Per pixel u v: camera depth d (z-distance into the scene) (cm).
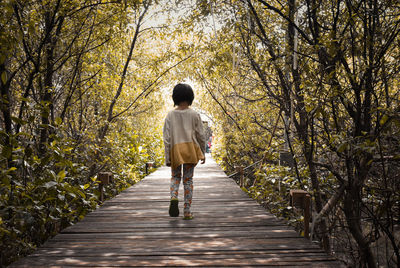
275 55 470
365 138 349
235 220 422
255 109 788
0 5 284
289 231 371
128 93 898
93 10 539
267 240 338
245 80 658
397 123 320
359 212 396
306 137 444
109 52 728
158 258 289
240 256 293
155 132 1472
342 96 355
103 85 689
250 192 653
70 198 428
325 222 429
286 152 608
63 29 528
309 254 297
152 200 571
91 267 270
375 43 357
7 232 301
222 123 1073
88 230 378
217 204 528
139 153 995
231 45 546
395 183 377
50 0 451
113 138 753
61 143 418
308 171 534
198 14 552
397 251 347
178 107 432
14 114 546
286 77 470
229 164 1127
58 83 613
